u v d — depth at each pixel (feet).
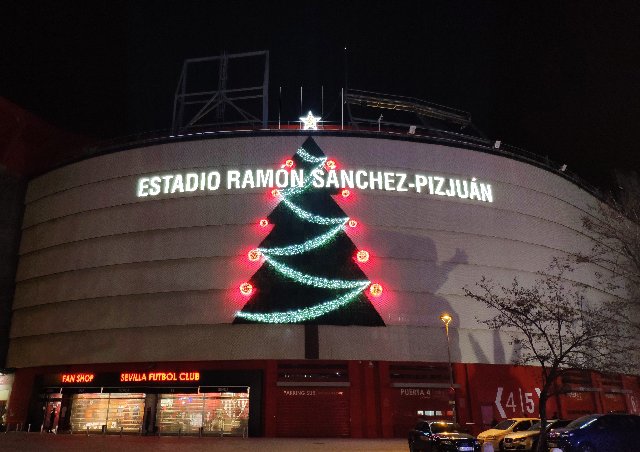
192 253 130.31
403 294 128.16
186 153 139.74
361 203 133.49
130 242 135.64
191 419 121.39
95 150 150.00
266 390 118.21
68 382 130.21
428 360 124.57
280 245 128.88
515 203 147.43
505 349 131.54
